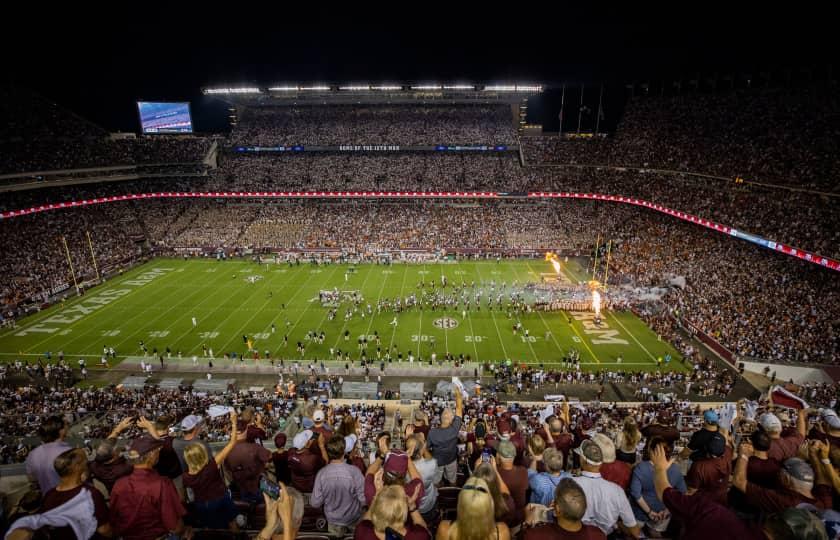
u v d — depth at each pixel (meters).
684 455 8.67
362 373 36.00
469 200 77.44
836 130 51.09
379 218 74.06
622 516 5.31
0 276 51.62
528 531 4.29
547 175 77.25
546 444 8.96
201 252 68.38
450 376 35.69
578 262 63.25
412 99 89.62
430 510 6.90
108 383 35.00
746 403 13.18
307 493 7.36
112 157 75.12
